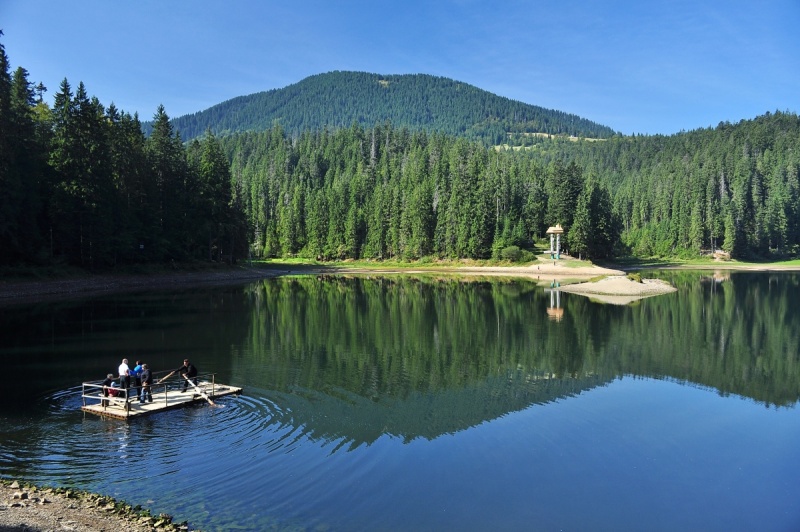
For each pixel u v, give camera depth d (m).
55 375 26.11
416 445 18.44
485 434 19.62
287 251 151.38
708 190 150.38
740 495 15.55
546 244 131.75
